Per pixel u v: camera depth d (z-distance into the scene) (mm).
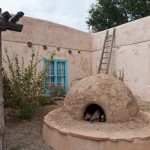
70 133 5336
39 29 11570
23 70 9289
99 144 5027
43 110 9000
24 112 7863
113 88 6066
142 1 23547
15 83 7898
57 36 12406
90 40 14203
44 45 11742
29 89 7922
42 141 6168
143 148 5082
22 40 10836
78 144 5199
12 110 8648
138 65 11492
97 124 5805
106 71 12453
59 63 12586
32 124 7453
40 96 8367
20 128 7078
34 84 8055
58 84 12492
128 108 5953
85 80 6492
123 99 5957
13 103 7953
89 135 5121
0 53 5070
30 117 7949
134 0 23625
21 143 6004
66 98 6691
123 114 5824
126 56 12164
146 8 23172
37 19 11492
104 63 13211
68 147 5348
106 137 5023
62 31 12664
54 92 11625
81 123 5891
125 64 12227
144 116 6480
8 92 7887
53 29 12219
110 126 5598
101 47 13547
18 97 7852
